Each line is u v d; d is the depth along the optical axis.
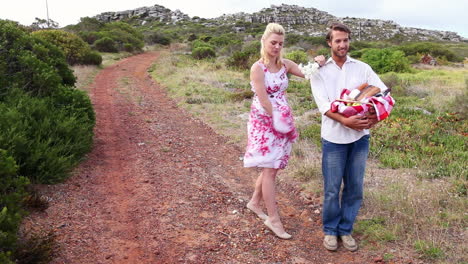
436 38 106.50
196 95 12.91
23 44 7.52
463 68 30.44
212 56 29.73
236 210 4.46
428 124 8.44
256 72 3.56
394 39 85.88
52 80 7.02
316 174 5.49
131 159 6.31
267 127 3.73
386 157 6.34
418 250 3.50
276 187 5.30
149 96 13.73
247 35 61.56
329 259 3.51
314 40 46.25
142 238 3.76
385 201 4.50
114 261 3.34
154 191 4.93
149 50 46.34
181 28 90.44
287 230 4.06
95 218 4.11
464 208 4.32
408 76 19.95
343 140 3.39
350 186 3.59
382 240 3.72
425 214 4.20
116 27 53.72
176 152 6.86
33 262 3.09
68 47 23.17
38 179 4.73
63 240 3.57
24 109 5.98
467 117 9.16
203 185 5.22
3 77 6.57
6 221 3.12
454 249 3.50
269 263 3.40
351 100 3.19
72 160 5.66
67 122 5.98
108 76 20.11
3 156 3.73
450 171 5.60
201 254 3.50
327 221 3.70
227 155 6.89
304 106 10.95
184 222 4.12
